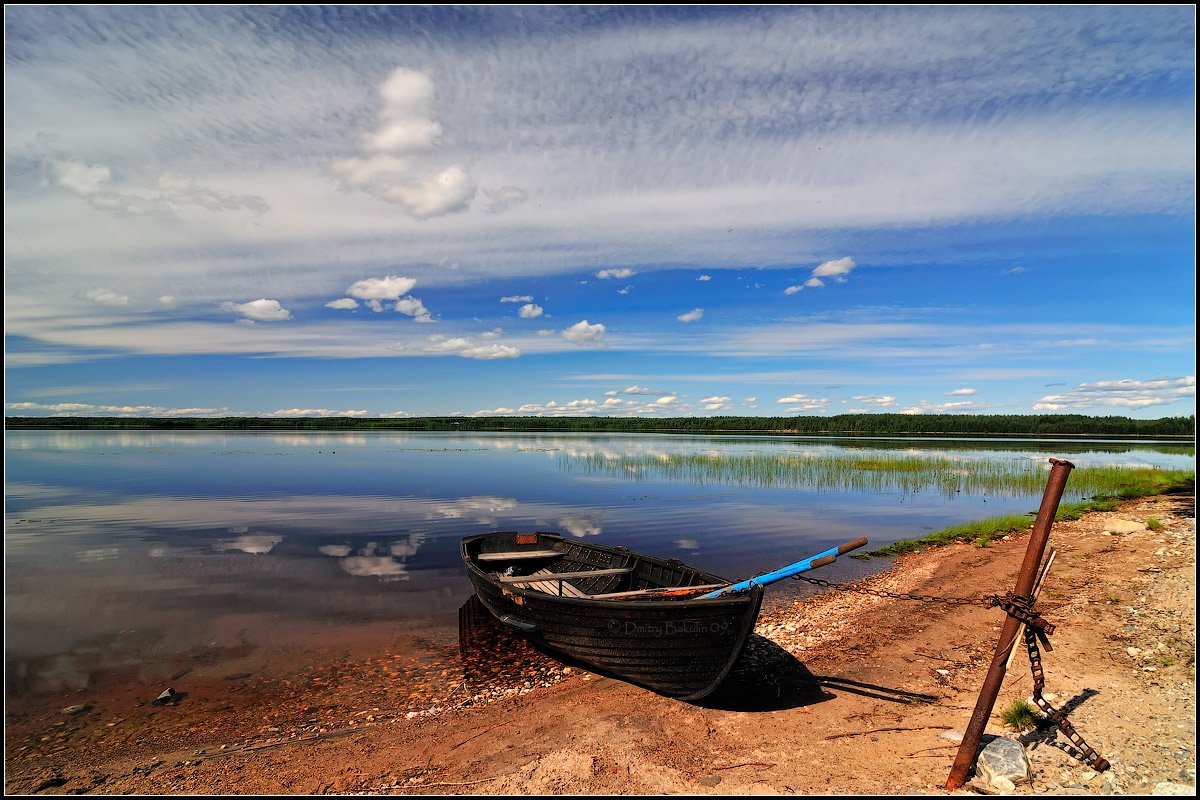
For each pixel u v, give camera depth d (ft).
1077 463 155.12
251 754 24.50
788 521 77.92
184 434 402.11
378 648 36.32
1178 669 27.32
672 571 38.06
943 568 53.01
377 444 268.21
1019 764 19.61
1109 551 52.47
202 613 42.19
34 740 25.73
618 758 23.04
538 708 28.45
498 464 157.38
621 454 189.88
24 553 60.03
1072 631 33.55
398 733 26.20
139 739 25.79
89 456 188.14
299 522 76.48
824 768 21.59
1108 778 19.35
